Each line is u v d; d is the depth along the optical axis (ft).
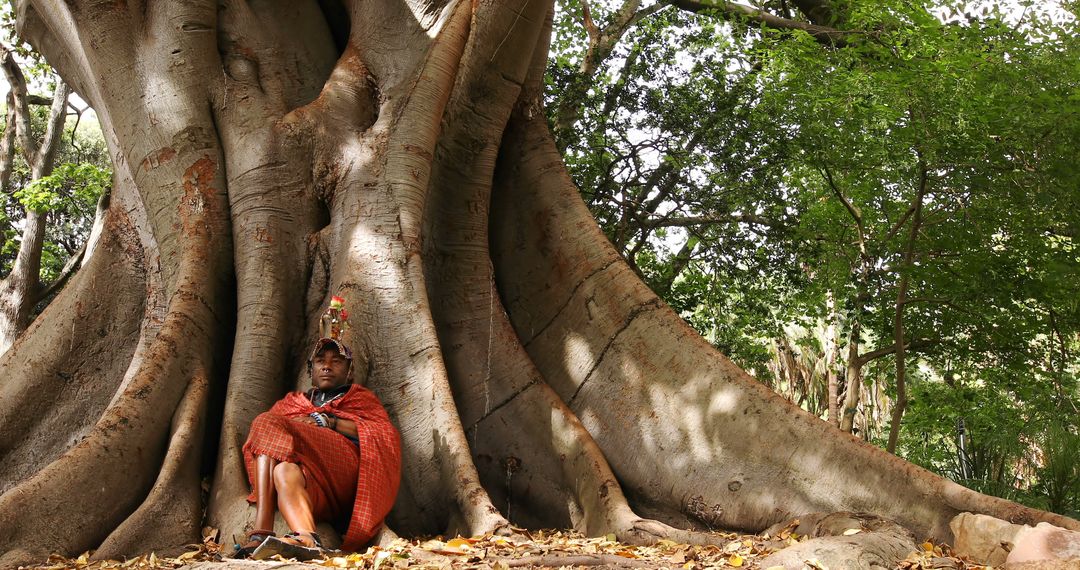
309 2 27.99
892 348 50.14
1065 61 40.22
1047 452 41.09
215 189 23.72
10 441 23.48
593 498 20.89
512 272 26.14
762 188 47.29
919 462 63.16
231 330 22.62
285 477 16.48
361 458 17.54
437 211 25.43
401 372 20.70
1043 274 44.62
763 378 71.46
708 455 21.50
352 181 23.16
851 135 44.50
